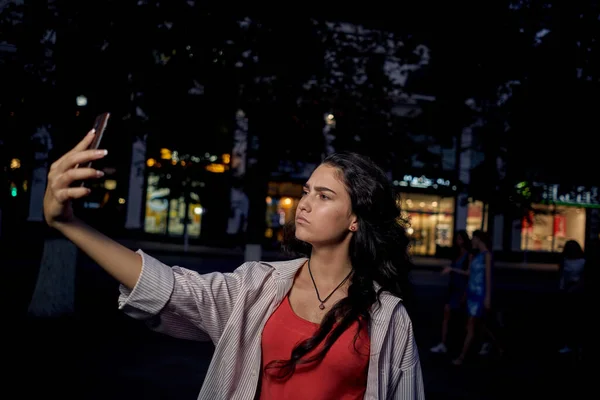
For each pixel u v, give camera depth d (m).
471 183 9.44
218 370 1.47
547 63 8.52
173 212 23.50
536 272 22.39
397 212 1.73
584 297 7.41
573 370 6.73
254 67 8.27
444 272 7.43
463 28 8.73
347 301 1.53
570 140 8.68
